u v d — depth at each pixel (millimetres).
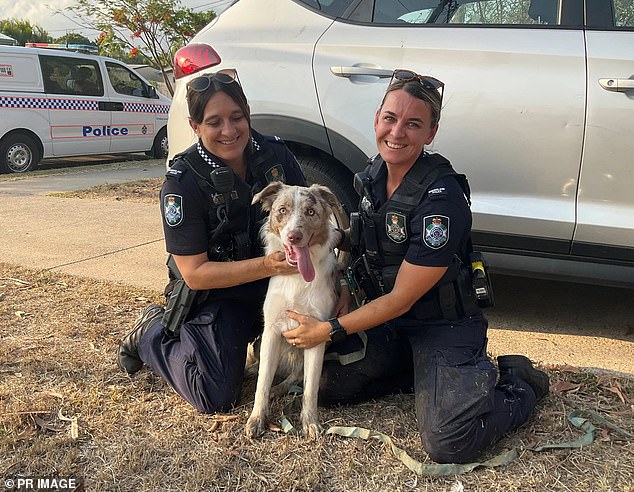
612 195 3234
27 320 3637
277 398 2787
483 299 2562
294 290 2506
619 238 3244
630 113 3121
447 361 2455
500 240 3461
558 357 3242
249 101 3695
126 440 2416
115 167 12281
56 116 11688
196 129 2654
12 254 5113
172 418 2596
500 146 3330
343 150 3551
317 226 2449
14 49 11102
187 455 2334
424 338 2598
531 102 3250
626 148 3152
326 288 2547
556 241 3363
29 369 2965
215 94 2572
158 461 2299
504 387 2531
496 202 3404
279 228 2451
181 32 16938
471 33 3379
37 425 2500
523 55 3271
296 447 2393
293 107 3623
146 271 4668
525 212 3352
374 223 2549
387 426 2555
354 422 2586
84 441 2408
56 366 3020
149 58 17969
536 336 3529
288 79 3635
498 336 3523
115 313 3783
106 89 12609
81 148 12289
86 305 3902
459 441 2246
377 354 2689
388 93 2457
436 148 3439
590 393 2803
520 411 2457
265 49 3703
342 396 2707
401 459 2299
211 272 2609
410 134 2402
